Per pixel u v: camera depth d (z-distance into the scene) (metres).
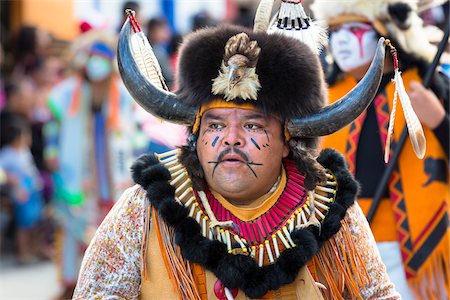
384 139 8.12
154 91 5.52
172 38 16.95
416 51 8.31
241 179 5.43
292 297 5.46
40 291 14.06
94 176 12.55
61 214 12.54
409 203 8.05
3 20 20.86
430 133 8.17
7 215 16.75
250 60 5.32
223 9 22.77
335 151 5.88
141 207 5.53
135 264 5.50
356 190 5.68
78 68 12.52
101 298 5.44
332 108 5.46
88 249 5.59
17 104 16.97
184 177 5.63
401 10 8.07
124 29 5.57
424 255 8.02
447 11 10.51
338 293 5.59
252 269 5.37
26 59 17.88
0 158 16.50
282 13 5.98
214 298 5.41
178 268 5.39
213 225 5.46
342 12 8.09
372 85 5.41
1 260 16.73
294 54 5.41
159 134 11.92
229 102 5.38
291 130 5.54
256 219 5.59
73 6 20.36
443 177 8.13
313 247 5.43
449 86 8.51
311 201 5.64
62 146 12.48
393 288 5.84
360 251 5.69
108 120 12.45
